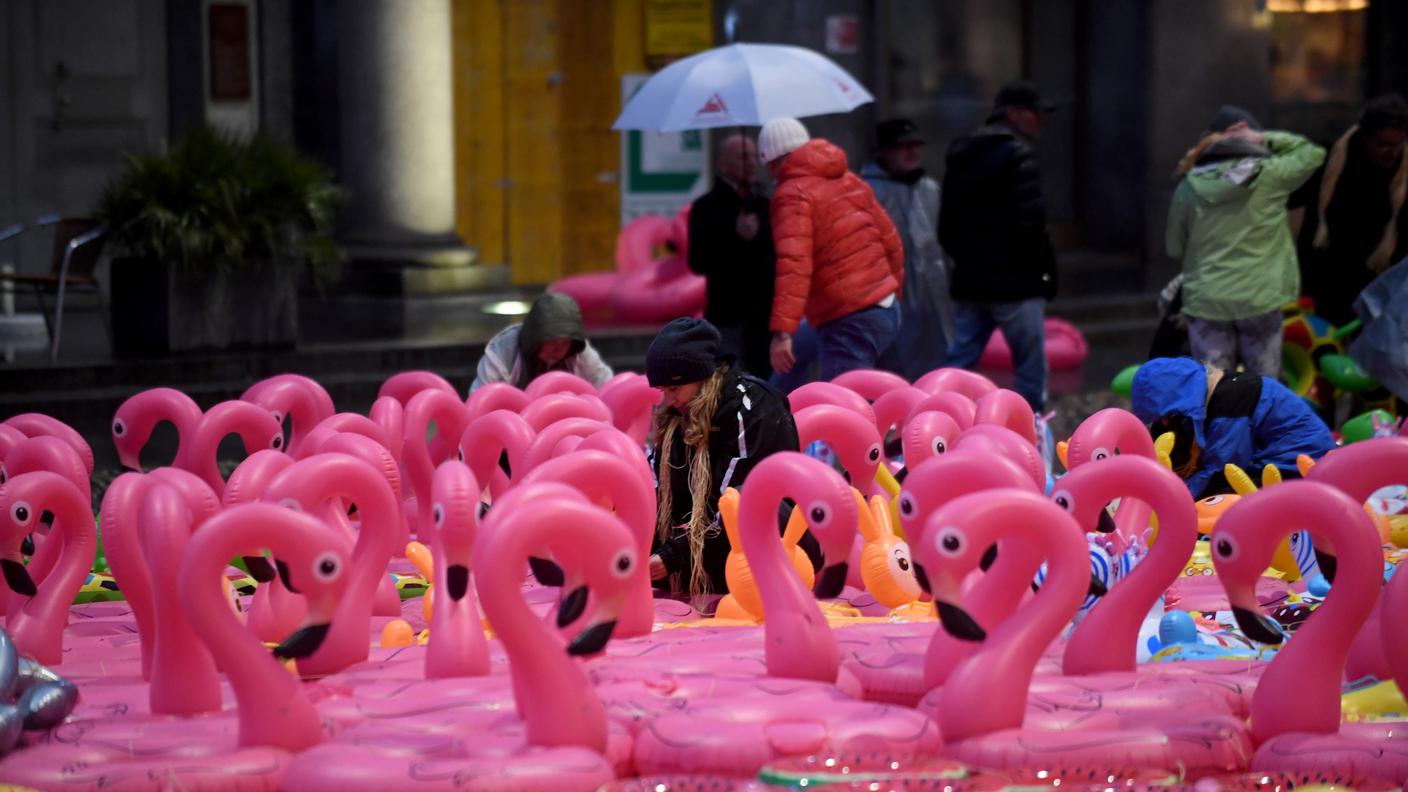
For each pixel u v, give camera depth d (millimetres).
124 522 9836
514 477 11688
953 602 8359
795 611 9383
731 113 17750
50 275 23047
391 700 9148
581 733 8312
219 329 23219
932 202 20453
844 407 12375
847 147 32094
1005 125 18953
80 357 23156
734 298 17828
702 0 33844
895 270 17328
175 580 9008
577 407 12688
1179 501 9453
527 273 33750
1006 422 12438
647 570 10594
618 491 10094
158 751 8438
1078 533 8609
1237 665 9719
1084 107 36312
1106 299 30438
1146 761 8328
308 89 30922
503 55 33219
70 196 29578
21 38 28984
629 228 30344
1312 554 12227
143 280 22875
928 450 11945
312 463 9898
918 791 8055
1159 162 35406
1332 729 8664
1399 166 19281
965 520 8320
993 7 35469
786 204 16500
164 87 30297
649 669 9578
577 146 33844
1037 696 9000
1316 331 19422
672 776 8281
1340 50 40125
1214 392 14109
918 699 9359
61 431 12836
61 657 10508
